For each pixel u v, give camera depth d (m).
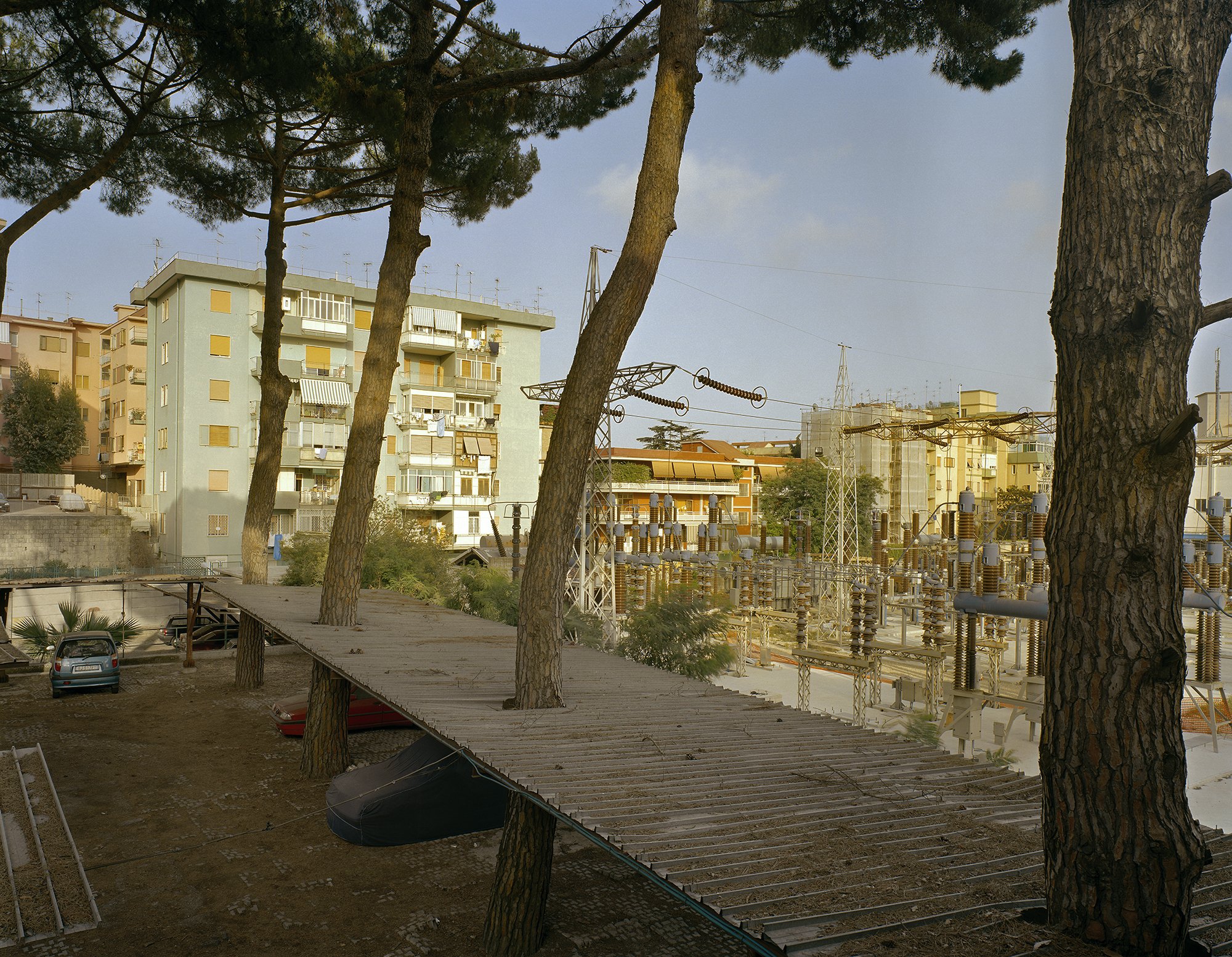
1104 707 3.71
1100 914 3.68
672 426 86.62
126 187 18.81
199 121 17.27
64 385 51.75
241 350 39.62
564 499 8.84
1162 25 3.87
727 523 53.16
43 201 14.43
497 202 21.03
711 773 6.58
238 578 22.23
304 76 15.38
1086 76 4.03
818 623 38.34
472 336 47.53
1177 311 3.76
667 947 8.71
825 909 4.12
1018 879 4.63
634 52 16.28
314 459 40.66
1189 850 3.63
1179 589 3.75
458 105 16.69
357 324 43.22
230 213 21.55
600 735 7.61
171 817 12.16
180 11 13.94
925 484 68.81
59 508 41.94
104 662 19.98
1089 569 3.80
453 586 27.92
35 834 10.91
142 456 45.03
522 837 8.52
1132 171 3.84
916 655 21.44
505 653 12.23
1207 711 23.81
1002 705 20.17
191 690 20.72
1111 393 3.80
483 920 9.20
